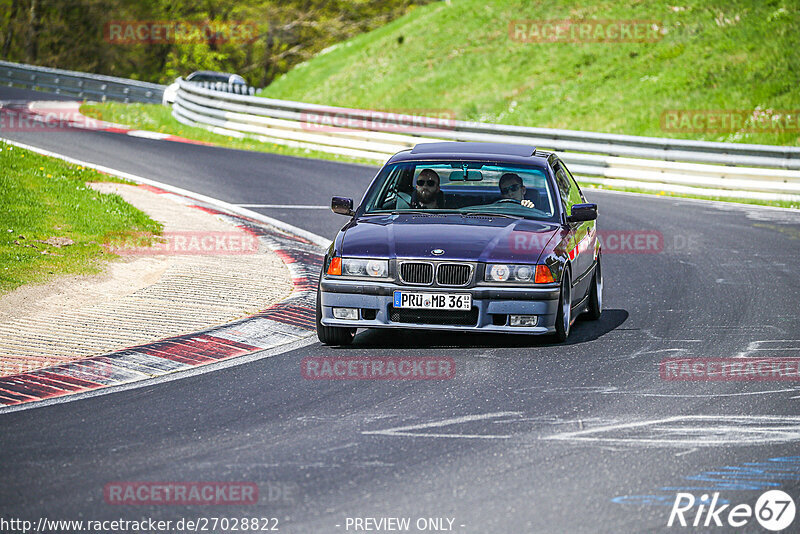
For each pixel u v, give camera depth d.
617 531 14.56
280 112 83.31
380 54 123.94
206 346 26.00
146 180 58.25
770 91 86.56
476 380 23.31
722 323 30.41
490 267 25.95
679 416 20.52
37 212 39.53
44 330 26.53
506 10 118.81
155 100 113.12
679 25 101.88
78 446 18.28
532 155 30.81
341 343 27.14
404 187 29.52
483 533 14.40
